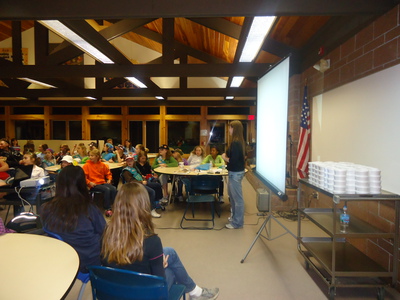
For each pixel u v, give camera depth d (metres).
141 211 1.39
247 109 9.58
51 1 2.50
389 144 2.30
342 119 3.11
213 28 4.21
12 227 2.30
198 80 9.31
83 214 1.75
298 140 4.62
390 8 2.29
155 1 2.47
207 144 9.63
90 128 9.92
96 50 4.14
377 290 2.15
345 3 2.37
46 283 1.07
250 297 2.18
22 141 9.52
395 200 2.06
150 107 9.70
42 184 3.48
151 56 9.20
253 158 7.89
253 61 4.69
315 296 2.19
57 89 7.43
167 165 5.36
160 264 1.38
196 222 4.08
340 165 2.39
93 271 1.25
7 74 5.04
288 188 4.57
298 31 4.04
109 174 4.58
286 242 3.29
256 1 2.43
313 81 3.99
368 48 2.60
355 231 2.16
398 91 2.20
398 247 2.13
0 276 1.13
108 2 2.48
